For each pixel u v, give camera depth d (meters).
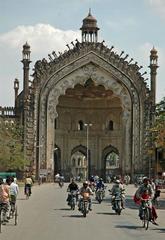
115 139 82.38
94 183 43.91
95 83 73.38
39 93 71.44
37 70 71.62
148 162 70.75
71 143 83.25
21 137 69.50
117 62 72.75
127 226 20.02
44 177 70.62
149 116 71.69
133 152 72.31
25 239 15.46
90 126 84.00
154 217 19.61
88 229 18.64
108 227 19.53
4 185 20.05
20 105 72.38
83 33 79.50
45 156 71.25
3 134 60.00
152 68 73.62
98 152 83.62
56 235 16.59
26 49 72.12
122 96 73.00
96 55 72.69
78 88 80.69
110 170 88.12
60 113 82.12
